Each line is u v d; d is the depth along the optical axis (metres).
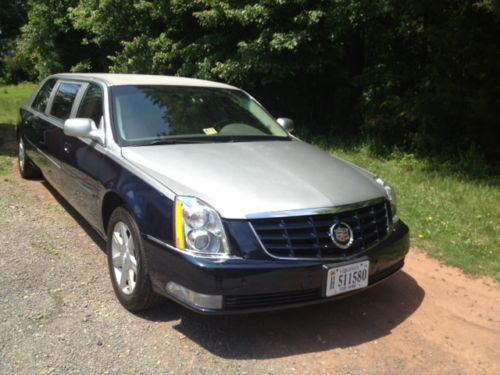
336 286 3.27
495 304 4.10
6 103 18.31
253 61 10.24
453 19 8.52
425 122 8.93
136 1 12.80
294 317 3.73
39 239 4.89
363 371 3.12
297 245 3.19
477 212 6.08
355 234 3.42
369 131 10.35
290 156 4.13
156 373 2.97
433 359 3.30
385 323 3.72
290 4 9.83
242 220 3.13
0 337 3.21
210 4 10.73
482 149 9.02
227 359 3.16
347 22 9.62
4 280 3.98
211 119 4.63
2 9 12.80
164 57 12.20
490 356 3.38
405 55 10.33
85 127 4.25
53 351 3.11
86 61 19.23
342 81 11.71
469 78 8.82
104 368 2.98
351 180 3.81
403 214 6.00
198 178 3.46
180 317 3.60
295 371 3.08
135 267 3.53
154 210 3.35
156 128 4.29
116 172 3.85
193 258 3.08
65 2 18.62
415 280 4.48
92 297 3.82
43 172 6.05
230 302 3.07
